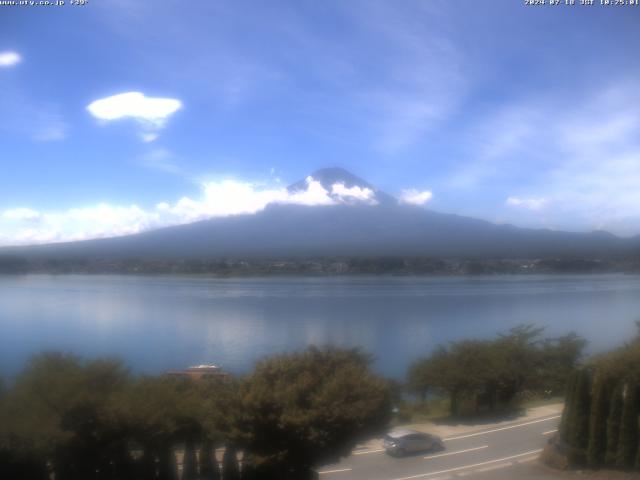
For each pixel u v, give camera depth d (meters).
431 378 23.77
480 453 17.02
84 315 63.94
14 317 61.31
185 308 73.50
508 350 25.25
